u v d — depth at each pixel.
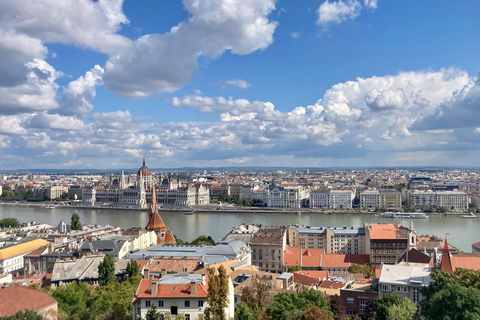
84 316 188.38
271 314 186.00
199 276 183.88
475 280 187.00
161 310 167.62
